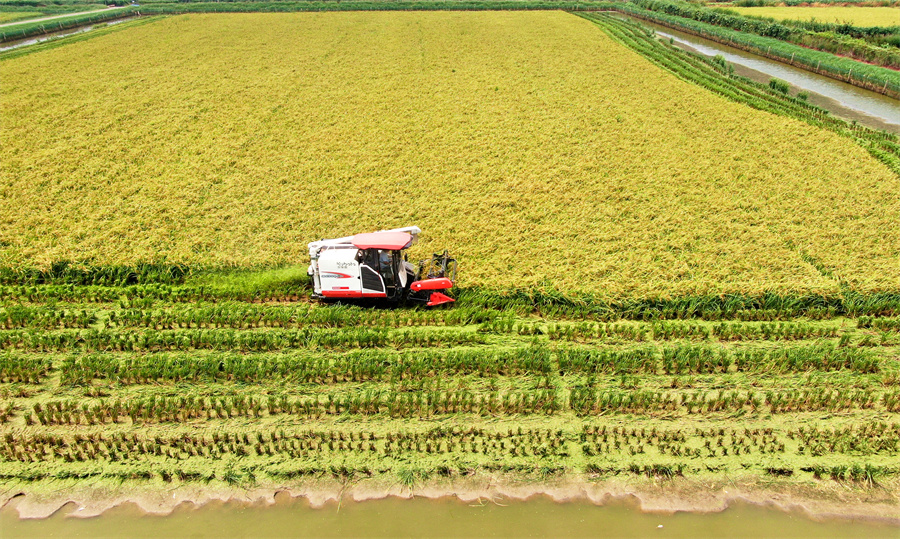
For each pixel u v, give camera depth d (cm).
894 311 1553
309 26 5822
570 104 3284
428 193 2212
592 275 1672
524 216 2031
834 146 2608
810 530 1001
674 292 1594
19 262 1728
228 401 1234
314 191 2234
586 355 1355
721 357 1349
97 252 1773
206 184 2286
